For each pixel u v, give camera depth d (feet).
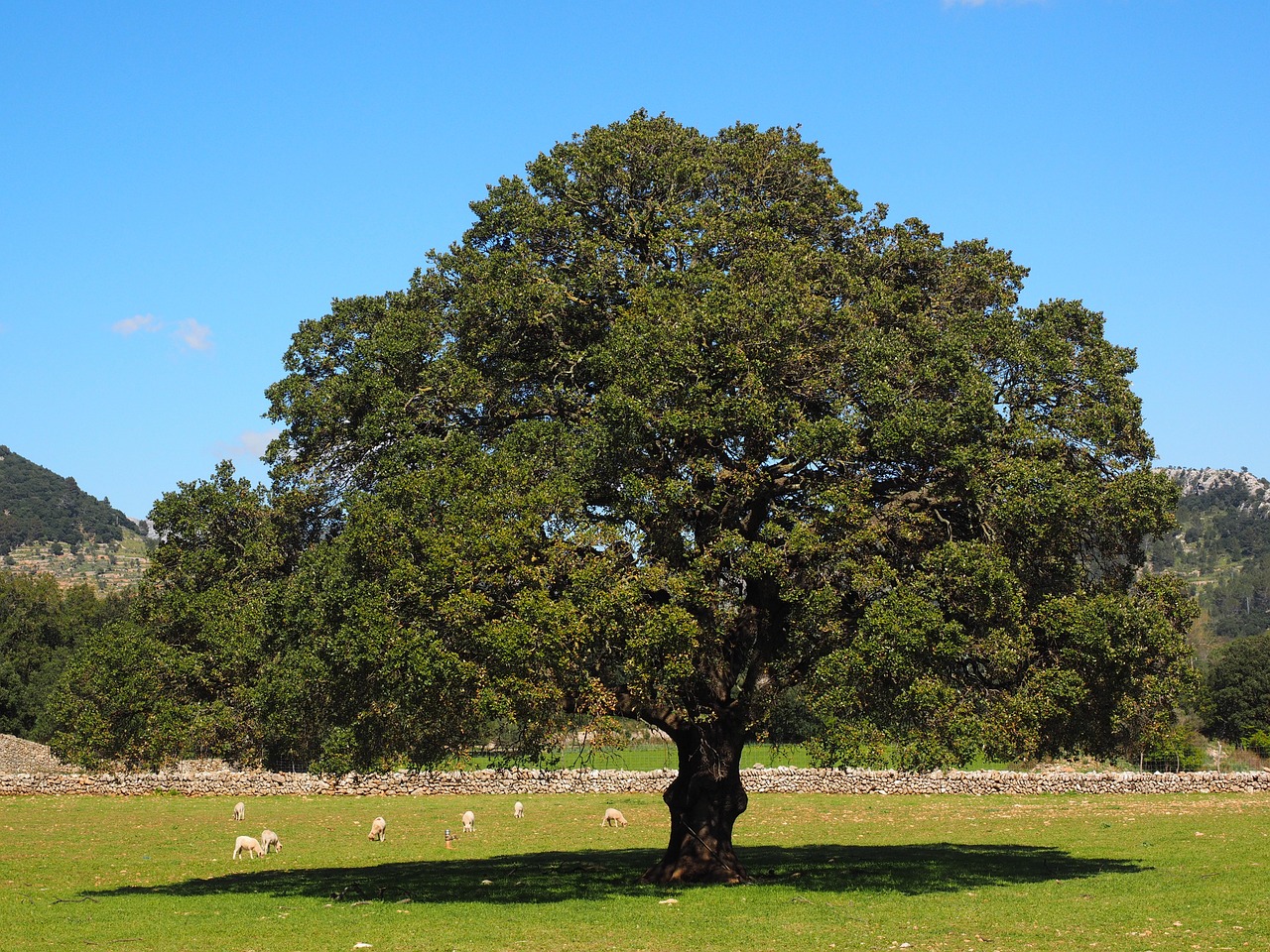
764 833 120.06
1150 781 164.76
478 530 64.90
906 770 66.08
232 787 170.40
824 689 66.28
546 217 79.46
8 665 263.49
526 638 61.41
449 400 75.20
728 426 68.59
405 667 64.34
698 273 72.90
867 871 84.38
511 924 61.36
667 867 78.64
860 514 66.74
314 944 56.24
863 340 71.41
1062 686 67.21
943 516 72.54
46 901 73.51
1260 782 163.84
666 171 80.94
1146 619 70.13
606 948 54.49
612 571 66.33
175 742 75.10
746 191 83.35
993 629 67.46
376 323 81.00
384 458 72.64
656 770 182.60
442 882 80.79
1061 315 76.95
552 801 161.48
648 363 68.44
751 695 75.15
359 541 66.90
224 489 81.92
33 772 197.47
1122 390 73.36
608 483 70.28
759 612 76.38
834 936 56.80
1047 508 66.49
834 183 84.58
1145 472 72.69
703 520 71.97
